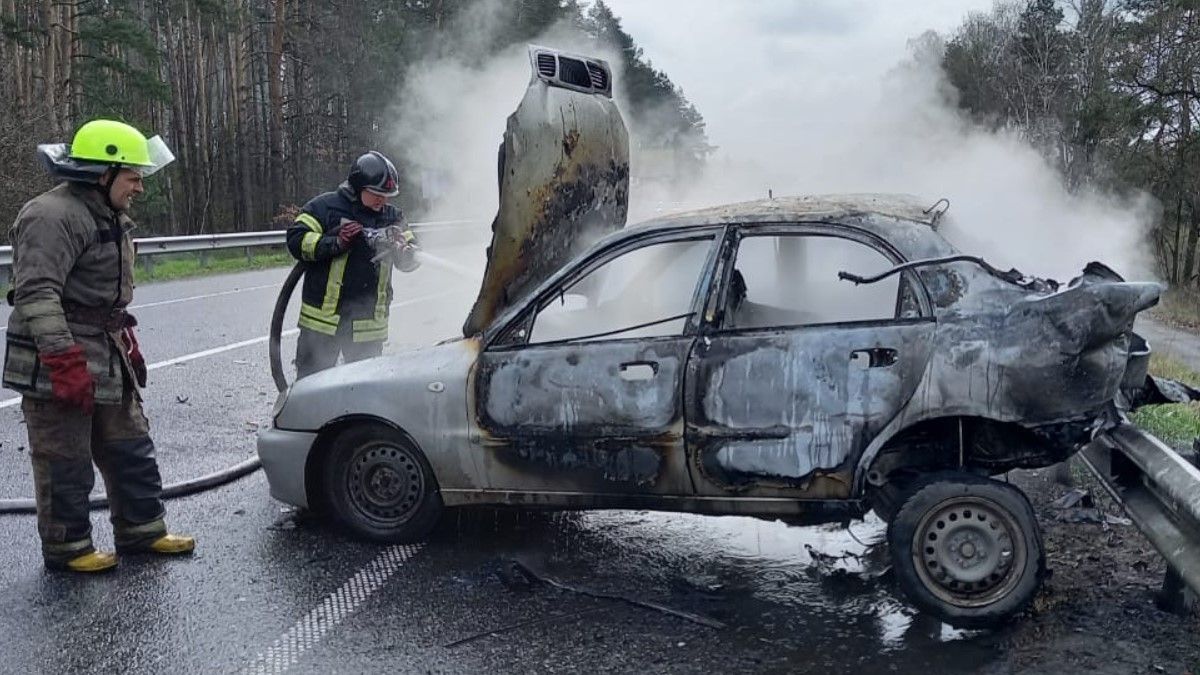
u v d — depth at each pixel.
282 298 6.16
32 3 33.41
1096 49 35.09
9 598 4.33
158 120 46.75
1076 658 3.70
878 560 4.77
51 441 4.49
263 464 5.18
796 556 4.84
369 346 6.26
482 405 4.64
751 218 4.44
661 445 4.34
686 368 4.32
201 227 45.75
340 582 4.53
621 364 4.41
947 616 4.00
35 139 23.11
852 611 4.19
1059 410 3.96
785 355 4.21
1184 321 20.64
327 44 37.56
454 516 5.39
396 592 4.41
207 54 46.78
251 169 44.56
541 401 4.52
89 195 4.40
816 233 4.33
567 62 5.29
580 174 5.21
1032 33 38.22
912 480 4.18
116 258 4.51
